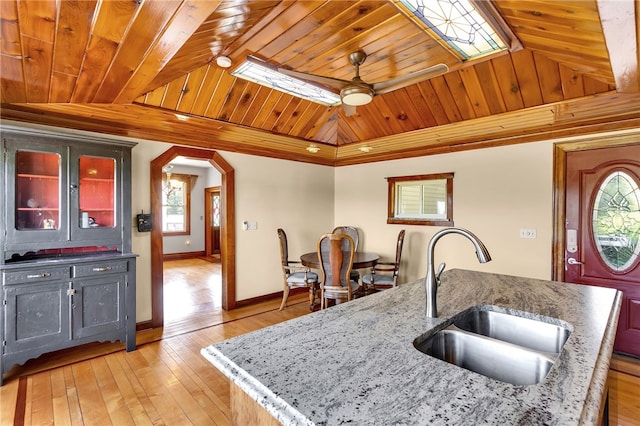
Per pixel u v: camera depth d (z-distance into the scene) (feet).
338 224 18.94
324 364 3.20
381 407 2.48
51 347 8.77
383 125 14.47
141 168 12.02
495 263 12.85
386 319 4.59
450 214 14.17
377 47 8.16
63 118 10.09
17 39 5.58
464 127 12.67
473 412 2.42
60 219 9.13
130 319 10.18
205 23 6.16
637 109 9.56
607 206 10.48
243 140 14.20
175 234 28.73
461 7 5.90
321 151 17.33
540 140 11.73
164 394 7.92
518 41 7.61
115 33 5.73
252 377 2.96
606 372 3.10
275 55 8.64
